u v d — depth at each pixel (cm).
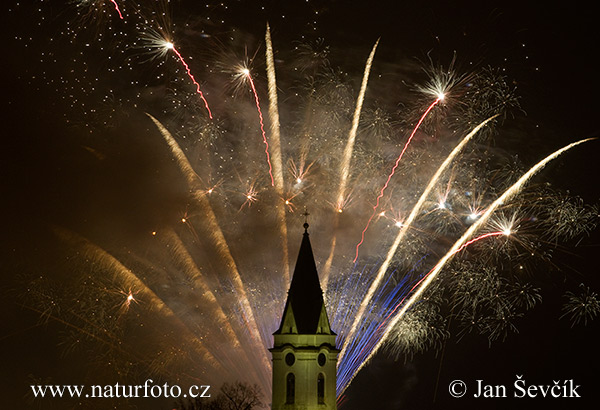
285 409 6719
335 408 6806
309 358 6762
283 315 6962
